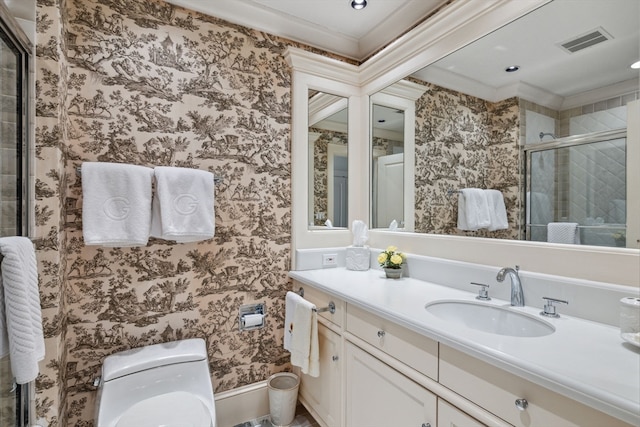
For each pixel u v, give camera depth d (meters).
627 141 1.06
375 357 1.27
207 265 1.71
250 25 1.84
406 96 1.88
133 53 1.53
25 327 0.88
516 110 1.36
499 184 1.42
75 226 1.42
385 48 1.95
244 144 1.82
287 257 1.97
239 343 1.81
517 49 1.35
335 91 2.13
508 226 1.38
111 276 1.49
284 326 1.91
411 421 1.09
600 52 1.12
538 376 0.72
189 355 1.46
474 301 1.31
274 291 1.92
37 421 1.17
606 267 1.07
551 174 1.25
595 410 0.65
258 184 1.87
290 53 1.93
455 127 1.61
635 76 1.04
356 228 2.07
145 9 1.56
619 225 1.07
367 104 2.18
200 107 1.69
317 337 1.53
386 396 1.21
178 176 1.50
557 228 1.22
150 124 1.57
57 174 1.22
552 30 1.24
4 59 1.05
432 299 1.31
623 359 0.77
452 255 1.60
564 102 1.21
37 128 1.18
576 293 1.11
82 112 1.43
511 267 1.34
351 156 2.20
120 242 1.38
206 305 1.71
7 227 1.07
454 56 1.60
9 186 1.08
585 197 1.15
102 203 1.36
